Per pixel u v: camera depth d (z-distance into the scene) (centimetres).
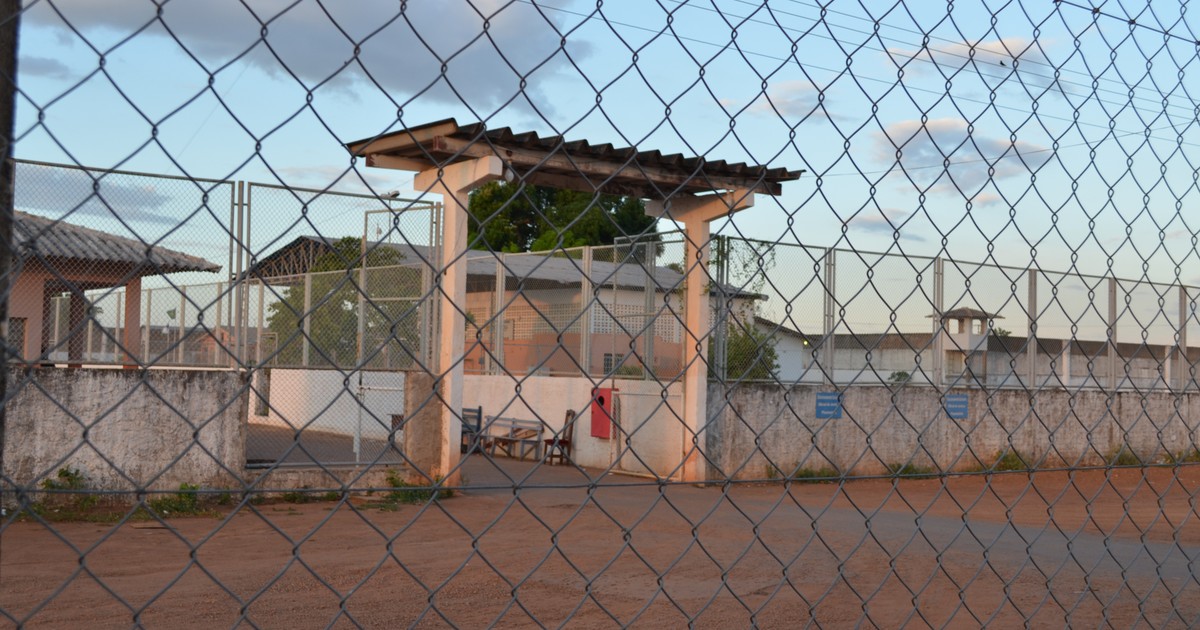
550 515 1129
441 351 1289
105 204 169
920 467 1717
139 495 185
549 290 1809
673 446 1512
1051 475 1844
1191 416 2108
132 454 1096
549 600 705
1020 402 1850
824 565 867
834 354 1617
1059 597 749
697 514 1165
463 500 1220
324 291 1203
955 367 1759
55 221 166
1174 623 661
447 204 1227
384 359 1264
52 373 1059
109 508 1062
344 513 1098
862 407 1659
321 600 686
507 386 1886
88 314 173
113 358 1095
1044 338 1869
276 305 1180
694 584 772
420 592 718
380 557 852
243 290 1149
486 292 1953
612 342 1588
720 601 714
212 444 1138
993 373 1809
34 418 1048
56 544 868
